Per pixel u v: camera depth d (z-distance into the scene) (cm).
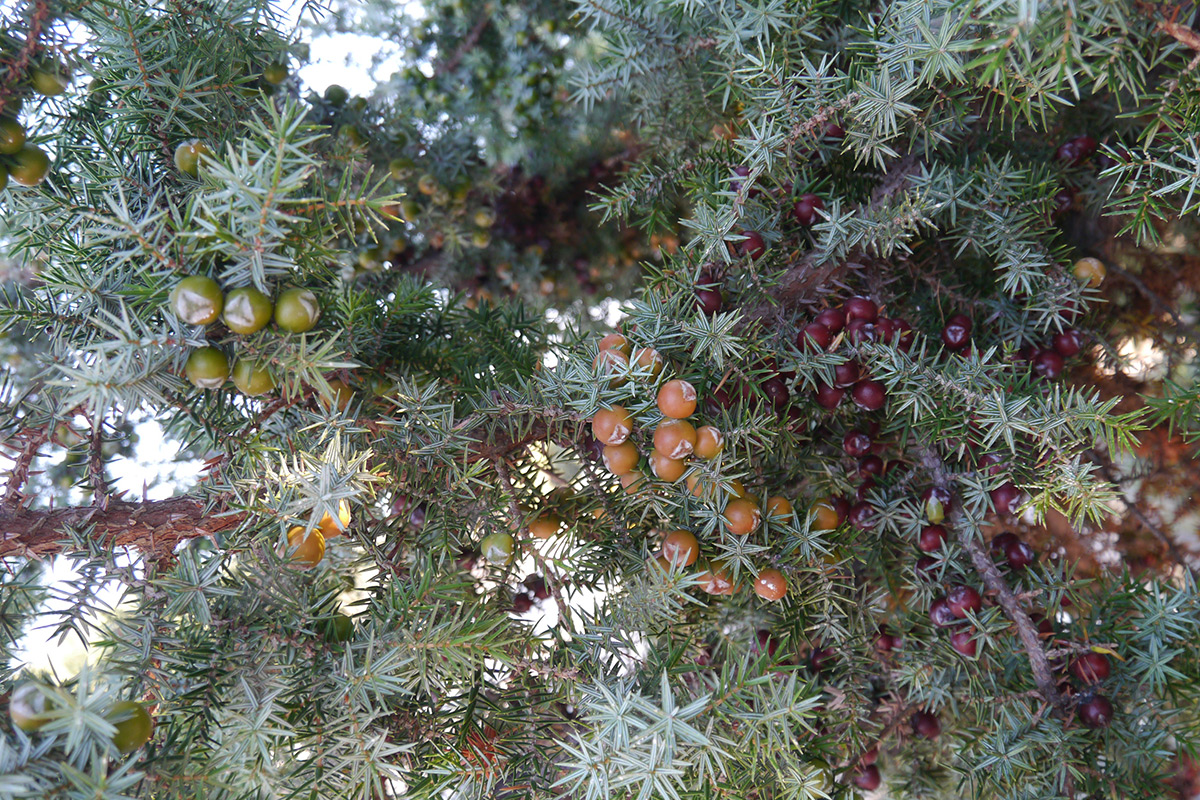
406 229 60
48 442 39
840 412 45
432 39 62
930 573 44
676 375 41
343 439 40
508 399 42
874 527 45
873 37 41
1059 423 39
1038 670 42
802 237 46
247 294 35
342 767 38
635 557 42
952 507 43
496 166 67
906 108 40
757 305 43
